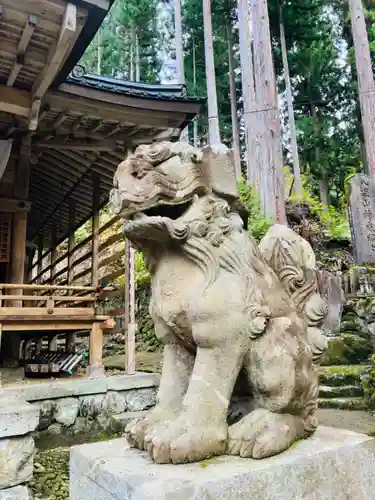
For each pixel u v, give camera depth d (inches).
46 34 140.5
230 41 581.0
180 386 66.1
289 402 60.2
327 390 195.0
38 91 165.3
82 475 59.5
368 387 189.2
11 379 201.0
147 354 326.3
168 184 61.7
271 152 357.7
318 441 64.2
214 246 63.0
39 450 157.6
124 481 49.4
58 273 328.8
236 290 60.9
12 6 127.0
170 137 225.1
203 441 54.8
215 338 59.0
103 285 212.2
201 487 47.2
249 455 56.0
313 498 55.7
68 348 263.1
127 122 206.1
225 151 68.5
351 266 347.9
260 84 379.6
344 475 60.1
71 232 307.3
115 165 243.4
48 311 192.5
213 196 65.6
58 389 179.0
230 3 567.8
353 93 632.4
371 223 358.0
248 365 61.0
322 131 651.5
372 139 415.5
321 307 72.4
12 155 210.4
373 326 244.2
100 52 657.0
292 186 548.7
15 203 209.9
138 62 623.2
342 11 607.5
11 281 208.4
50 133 211.6
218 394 58.0
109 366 282.0
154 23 637.3
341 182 657.6
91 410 186.5
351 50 571.8
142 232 61.5
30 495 116.6
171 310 63.0
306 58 632.4
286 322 63.2
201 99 208.7
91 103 191.9
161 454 53.6
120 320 230.2
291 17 591.5
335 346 237.9
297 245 74.7
